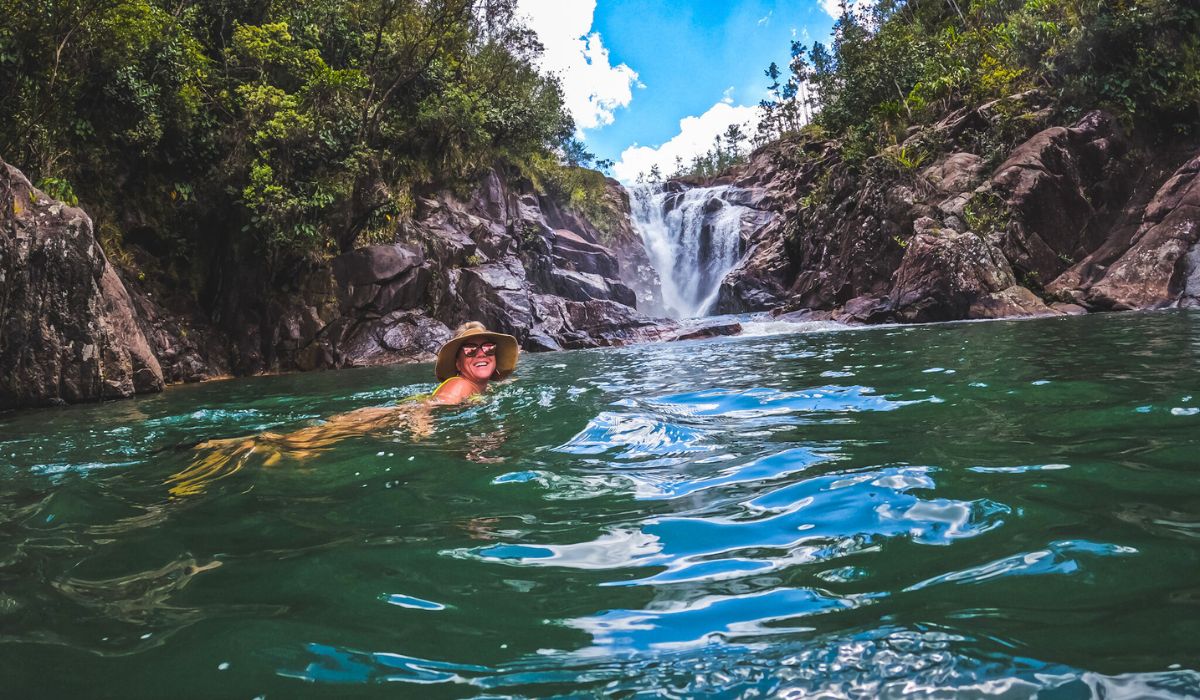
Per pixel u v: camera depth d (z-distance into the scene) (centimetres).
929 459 231
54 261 780
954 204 1680
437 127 2005
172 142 1422
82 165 1291
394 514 204
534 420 338
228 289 1436
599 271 2578
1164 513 168
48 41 1141
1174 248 1402
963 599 128
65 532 200
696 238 3400
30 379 761
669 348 1097
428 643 124
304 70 1609
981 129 1891
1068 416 290
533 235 2248
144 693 110
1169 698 92
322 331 1405
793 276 2559
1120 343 604
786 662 110
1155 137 1677
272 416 489
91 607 145
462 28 1978
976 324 1135
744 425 317
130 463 304
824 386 438
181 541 188
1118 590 127
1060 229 1597
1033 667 103
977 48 2306
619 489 219
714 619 127
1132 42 1681
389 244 1540
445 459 267
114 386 826
